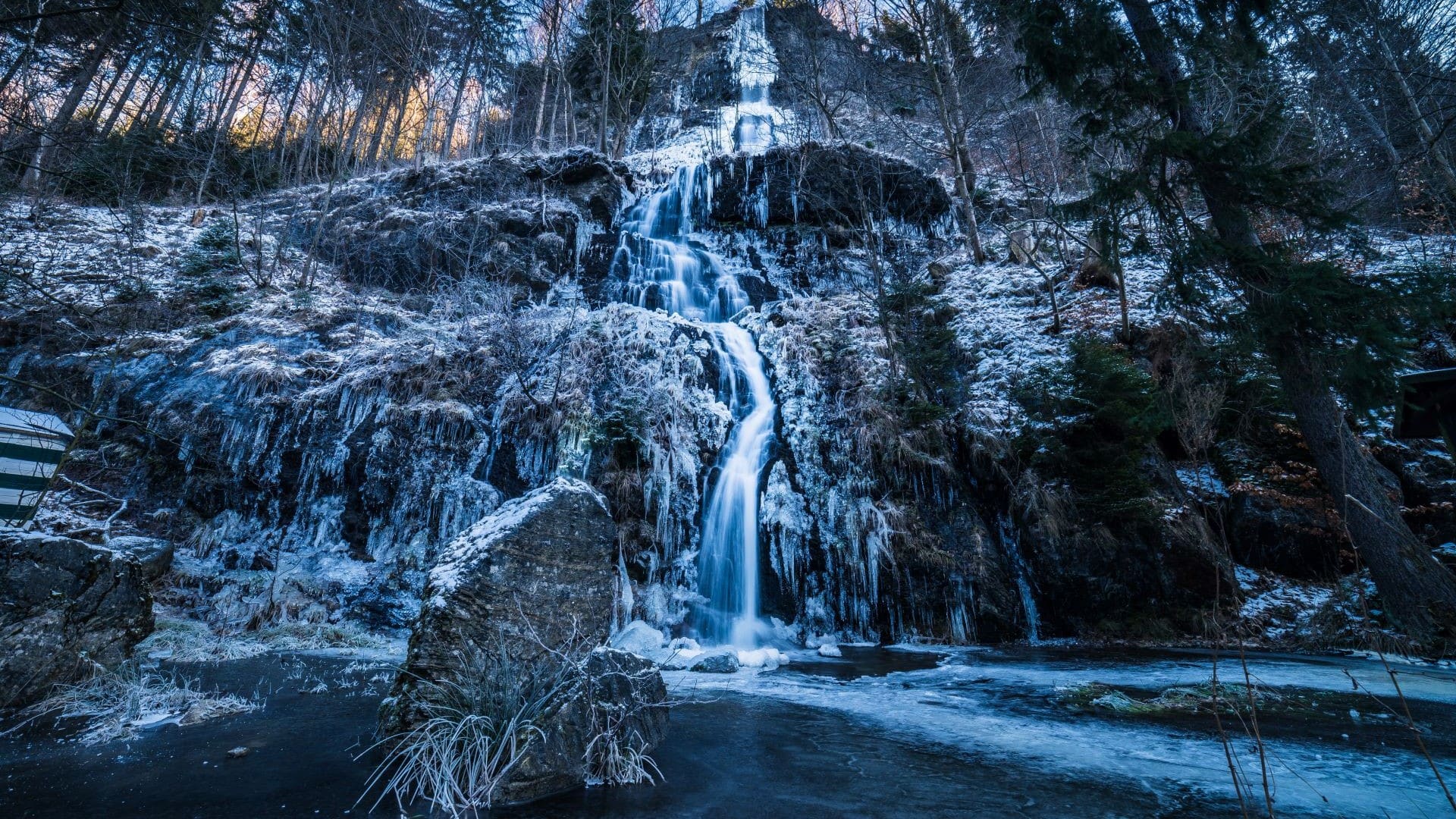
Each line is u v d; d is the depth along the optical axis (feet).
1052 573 32.30
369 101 77.30
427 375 36.42
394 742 11.26
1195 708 16.83
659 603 30.53
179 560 28.86
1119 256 27.53
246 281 46.65
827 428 37.96
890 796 10.21
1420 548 25.13
